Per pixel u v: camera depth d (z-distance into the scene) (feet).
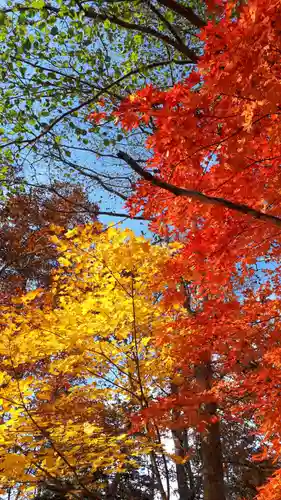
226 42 7.56
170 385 15.58
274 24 7.00
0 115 22.86
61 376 14.26
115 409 14.99
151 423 11.78
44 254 35.35
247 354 11.74
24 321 12.35
